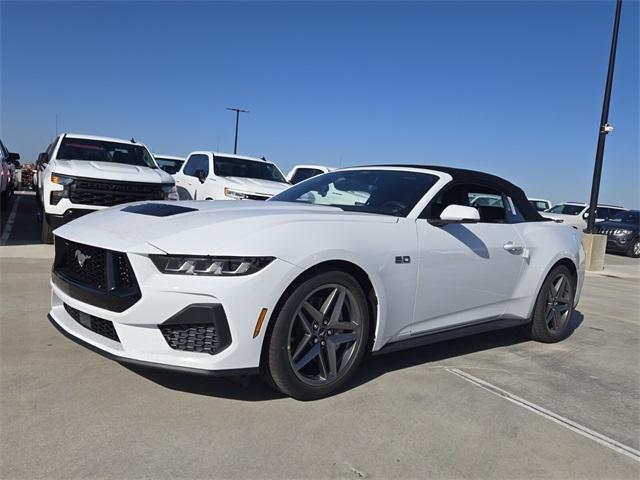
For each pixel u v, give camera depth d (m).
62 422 2.76
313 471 2.48
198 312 2.84
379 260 3.42
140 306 2.84
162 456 2.51
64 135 9.65
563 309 5.15
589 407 3.54
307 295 3.09
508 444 2.90
